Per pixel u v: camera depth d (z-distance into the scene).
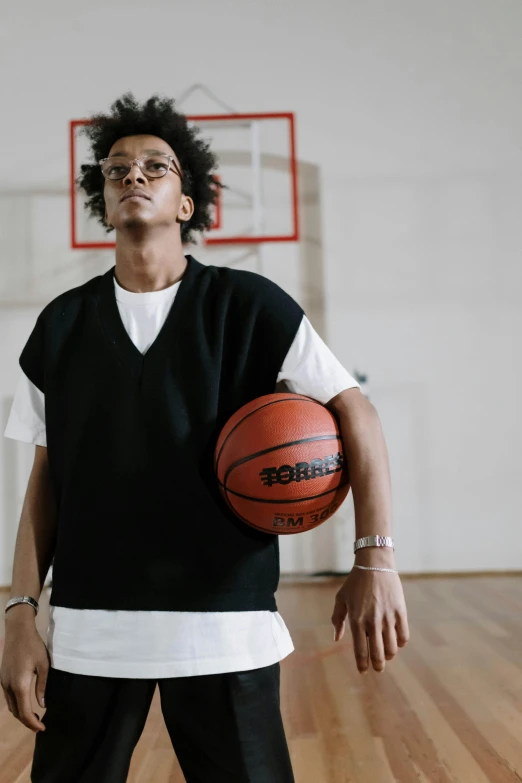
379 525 0.86
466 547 4.87
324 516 0.93
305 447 0.89
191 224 1.23
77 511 0.94
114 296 1.03
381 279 5.04
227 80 5.14
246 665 0.88
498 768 1.71
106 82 5.11
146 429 0.93
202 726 0.88
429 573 4.84
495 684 2.38
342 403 0.95
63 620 0.92
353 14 5.19
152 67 5.13
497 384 4.95
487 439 4.93
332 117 5.13
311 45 5.17
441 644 2.95
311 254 5.05
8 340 4.94
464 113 5.12
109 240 4.95
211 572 0.90
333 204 5.09
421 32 5.17
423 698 2.25
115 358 0.97
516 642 2.96
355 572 0.86
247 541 0.93
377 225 5.07
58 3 5.12
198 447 0.93
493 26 5.15
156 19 5.15
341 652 2.83
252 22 5.18
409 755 1.80
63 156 5.05
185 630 0.88
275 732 0.90
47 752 0.91
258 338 0.98
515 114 5.11
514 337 4.98
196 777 0.90
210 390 0.95
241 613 0.90
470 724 2.01
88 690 0.89
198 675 0.87
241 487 0.89
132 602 0.89
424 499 4.90
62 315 1.04
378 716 2.09
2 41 5.11
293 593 4.23
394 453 4.93
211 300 1.00
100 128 1.19
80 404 0.96
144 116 1.12
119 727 0.89
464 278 5.02
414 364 4.98
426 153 5.11
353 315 5.02
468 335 4.99
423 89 5.14
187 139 1.14
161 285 1.02
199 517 0.91
